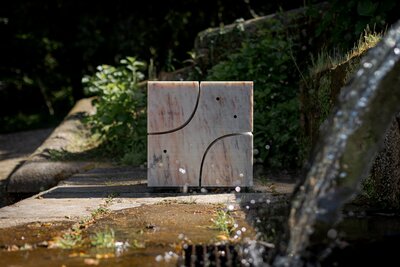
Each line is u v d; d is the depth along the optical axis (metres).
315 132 10.74
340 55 11.36
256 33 15.41
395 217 6.75
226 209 7.58
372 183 8.16
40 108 29.52
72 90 27.25
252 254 5.39
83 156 13.70
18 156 16.56
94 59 26.27
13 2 26.12
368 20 12.30
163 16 24.27
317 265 5.02
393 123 7.30
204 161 9.13
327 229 5.37
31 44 27.42
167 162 9.14
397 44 5.49
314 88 11.00
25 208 7.97
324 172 5.18
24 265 5.32
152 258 5.48
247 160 9.13
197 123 9.12
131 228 6.72
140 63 15.35
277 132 12.48
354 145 5.26
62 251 5.79
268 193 8.85
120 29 25.16
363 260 5.15
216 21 23.47
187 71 16.30
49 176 11.98
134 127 13.70
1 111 28.77
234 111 9.11
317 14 14.61
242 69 13.76
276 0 21.12
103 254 5.63
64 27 26.08
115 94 14.07
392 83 5.44
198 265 5.25
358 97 5.36
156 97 9.12
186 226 6.76
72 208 7.95
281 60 13.48
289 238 5.06
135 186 9.73
